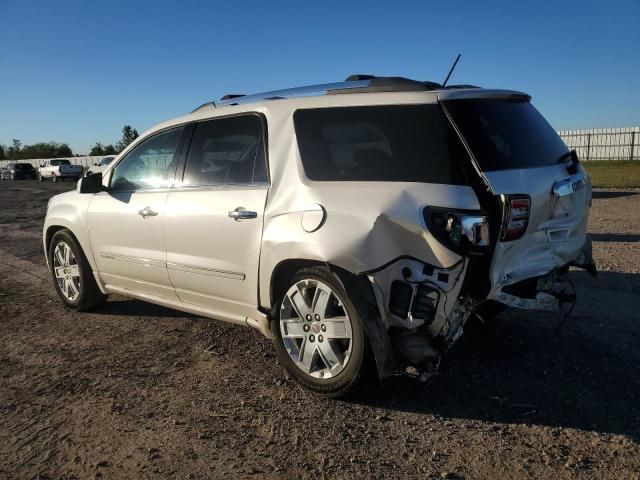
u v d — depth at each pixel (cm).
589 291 588
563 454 302
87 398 378
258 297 397
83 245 545
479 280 329
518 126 375
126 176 514
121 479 288
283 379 400
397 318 334
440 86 388
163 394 381
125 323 534
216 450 312
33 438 329
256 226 389
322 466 296
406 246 329
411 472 289
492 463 296
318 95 396
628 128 3391
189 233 435
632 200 1427
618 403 356
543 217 352
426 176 333
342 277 339
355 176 355
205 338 487
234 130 427
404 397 369
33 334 509
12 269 804
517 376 396
